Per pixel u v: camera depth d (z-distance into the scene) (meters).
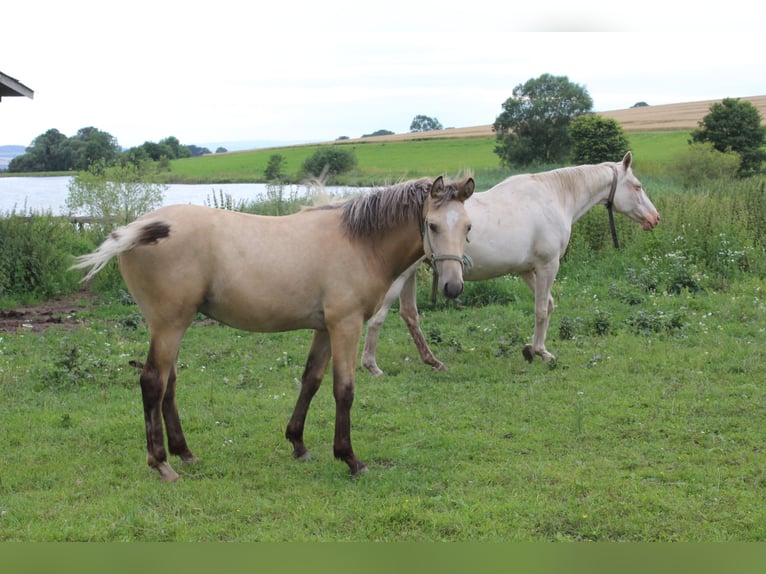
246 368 7.99
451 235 5.06
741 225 13.27
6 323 10.11
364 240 5.19
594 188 8.70
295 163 61.00
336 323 5.14
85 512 4.58
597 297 11.43
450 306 11.13
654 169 37.28
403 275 7.65
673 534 4.32
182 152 78.88
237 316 5.09
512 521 4.47
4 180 44.19
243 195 29.52
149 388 5.00
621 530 4.37
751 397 6.81
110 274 12.13
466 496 4.84
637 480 5.07
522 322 10.09
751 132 36.47
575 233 13.62
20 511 4.56
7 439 5.88
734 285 11.37
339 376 5.19
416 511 4.57
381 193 5.23
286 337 9.52
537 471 5.23
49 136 54.09
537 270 8.30
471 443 5.85
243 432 6.19
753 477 5.09
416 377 7.84
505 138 52.31
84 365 7.73
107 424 6.23
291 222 5.21
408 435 6.09
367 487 5.02
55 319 10.41
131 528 4.36
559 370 7.93
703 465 5.33
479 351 8.79
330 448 5.83
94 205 17.59
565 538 4.29
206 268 4.91
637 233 13.66
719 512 4.57
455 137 83.44
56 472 5.23
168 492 4.88
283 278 5.01
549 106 50.19
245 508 4.65
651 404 6.70
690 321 9.58
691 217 13.41
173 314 4.91
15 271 11.66
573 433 6.05
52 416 6.41
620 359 8.13
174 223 4.88
